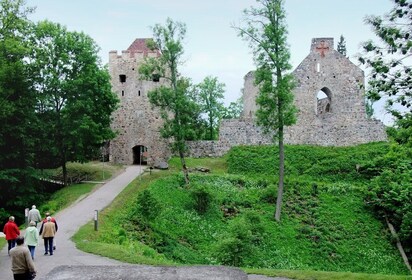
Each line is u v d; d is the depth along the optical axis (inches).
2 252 908.0
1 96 1627.7
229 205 1561.3
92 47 1894.7
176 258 1120.2
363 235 1440.7
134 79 2240.4
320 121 2207.2
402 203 1524.4
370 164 1882.4
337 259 1300.4
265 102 1593.3
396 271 1278.3
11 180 1583.4
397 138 693.3
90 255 858.8
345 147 2127.2
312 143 2188.7
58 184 1882.4
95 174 1975.9
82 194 1590.8
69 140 1800.0
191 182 1738.4
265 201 1622.8
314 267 1235.9
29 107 1723.7
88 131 1782.7
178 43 1750.7
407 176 1653.5
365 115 2204.7
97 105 1861.5
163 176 1818.4
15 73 1658.5
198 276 361.1
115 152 2237.9
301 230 1424.7
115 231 1135.6
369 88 684.1
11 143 1694.1
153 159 2217.0
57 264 778.8
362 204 1624.0
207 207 1505.9
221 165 2026.3
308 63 2245.3
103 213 1289.4
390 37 643.5
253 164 1982.0
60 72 1831.9
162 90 1755.7
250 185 1761.8
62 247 936.9
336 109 2218.3
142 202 1323.8
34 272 546.6
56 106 1824.6
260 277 721.0
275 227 1433.3
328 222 1499.8
